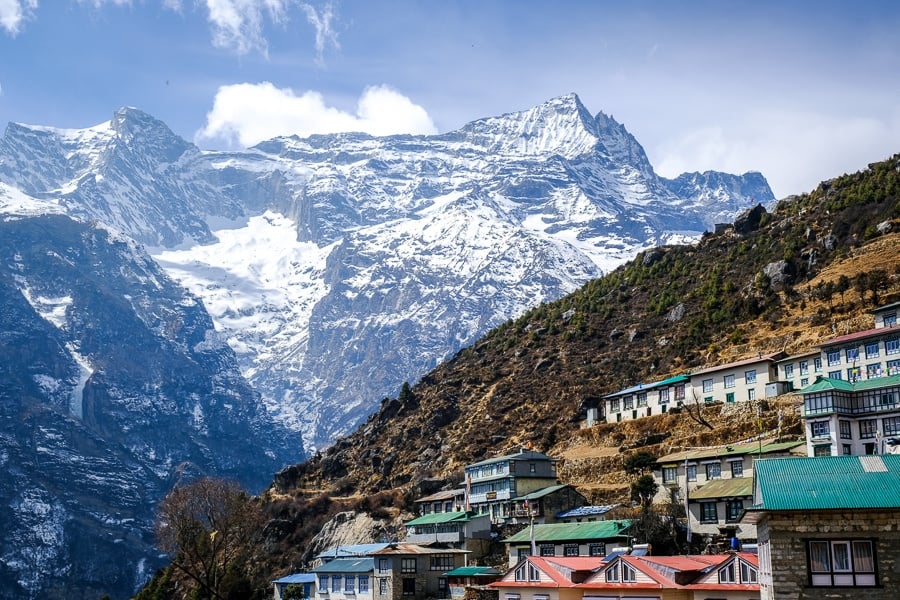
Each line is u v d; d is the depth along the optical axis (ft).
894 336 539.70
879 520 227.40
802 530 231.71
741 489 444.55
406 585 524.52
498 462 621.72
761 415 585.63
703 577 329.52
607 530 449.06
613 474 623.77
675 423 650.84
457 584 498.69
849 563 228.02
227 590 604.49
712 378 647.15
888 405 480.64
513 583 382.63
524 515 571.69
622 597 341.00
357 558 579.07
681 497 530.27
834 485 235.20
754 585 313.32
